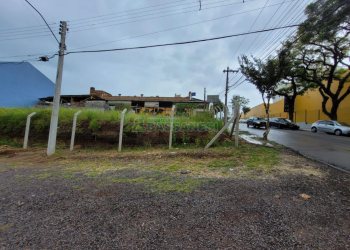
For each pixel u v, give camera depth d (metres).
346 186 6.09
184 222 4.18
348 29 19.61
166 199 5.15
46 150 11.77
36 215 4.47
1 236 3.77
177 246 3.50
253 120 35.59
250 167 7.96
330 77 27.75
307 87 34.44
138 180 6.56
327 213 4.52
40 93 31.14
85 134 13.09
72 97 34.12
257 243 3.57
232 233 3.84
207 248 3.45
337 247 3.48
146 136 12.84
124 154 10.42
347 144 15.36
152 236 3.75
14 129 14.05
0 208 4.79
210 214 4.46
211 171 7.53
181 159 9.37
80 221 4.23
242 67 15.93
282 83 35.56
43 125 13.55
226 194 5.43
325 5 16.92
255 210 4.62
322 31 19.23
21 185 6.23
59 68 11.12
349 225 4.10
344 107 31.69
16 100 27.42
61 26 11.23
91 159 9.59
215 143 12.49
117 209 4.68
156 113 15.97
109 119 13.05
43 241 3.62
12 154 11.02
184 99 45.50
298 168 7.89
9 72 26.88
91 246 3.50
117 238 3.70
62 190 5.77
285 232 3.87
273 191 5.64
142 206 4.80
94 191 5.67
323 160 9.64
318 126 27.34
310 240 3.65
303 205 4.87
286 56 20.97
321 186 6.04
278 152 10.92
